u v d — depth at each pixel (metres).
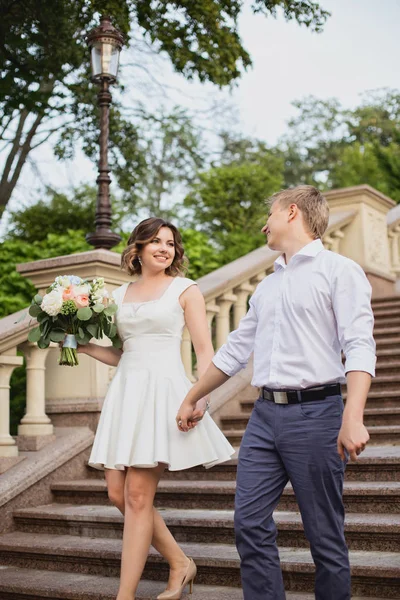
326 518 2.39
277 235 2.65
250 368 6.02
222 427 5.38
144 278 3.35
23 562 3.82
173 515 3.83
